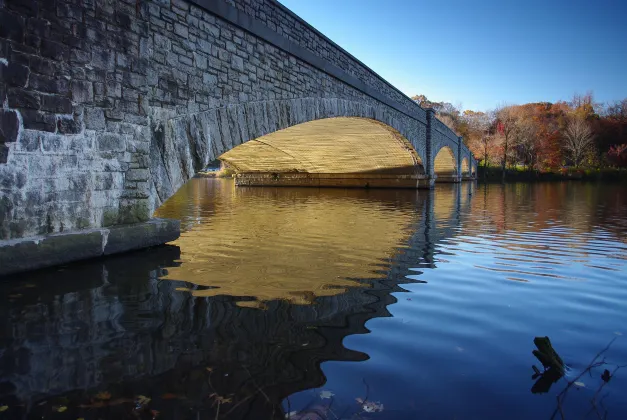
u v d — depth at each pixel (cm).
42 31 555
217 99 855
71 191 605
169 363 321
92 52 619
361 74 1611
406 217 1335
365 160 2880
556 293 527
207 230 1023
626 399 280
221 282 550
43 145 564
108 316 420
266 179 3566
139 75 693
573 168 5719
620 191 3053
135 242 709
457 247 827
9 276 539
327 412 257
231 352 341
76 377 298
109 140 654
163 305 455
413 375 307
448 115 8119
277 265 652
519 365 327
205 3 799
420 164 2881
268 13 995
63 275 559
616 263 696
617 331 403
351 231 1021
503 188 3478
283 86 1072
